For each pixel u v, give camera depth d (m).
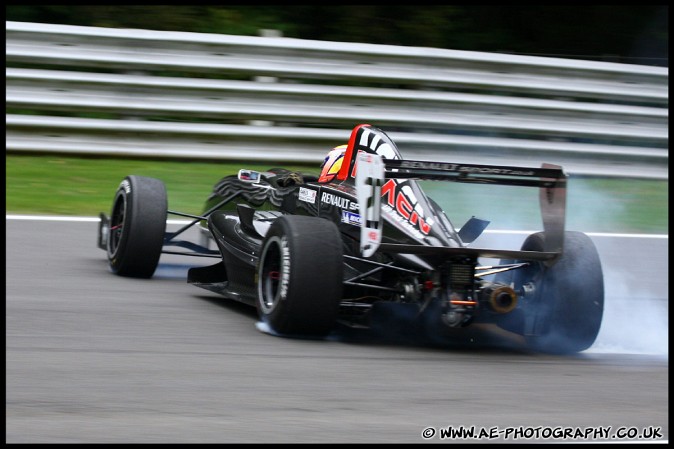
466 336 19.88
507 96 42.06
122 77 38.66
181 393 14.56
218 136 39.38
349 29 58.59
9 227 29.81
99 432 12.80
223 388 14.91
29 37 38.03
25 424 12.97
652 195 41.22
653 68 43.16
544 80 42.16
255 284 20.47
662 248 32.66
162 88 39.00
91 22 56.28
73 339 17.62
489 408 14.65
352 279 19.36
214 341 18.00
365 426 13.55
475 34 60.25
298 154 40.19
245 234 22.62
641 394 15.86
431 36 59.19
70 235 29.39
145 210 23.81
